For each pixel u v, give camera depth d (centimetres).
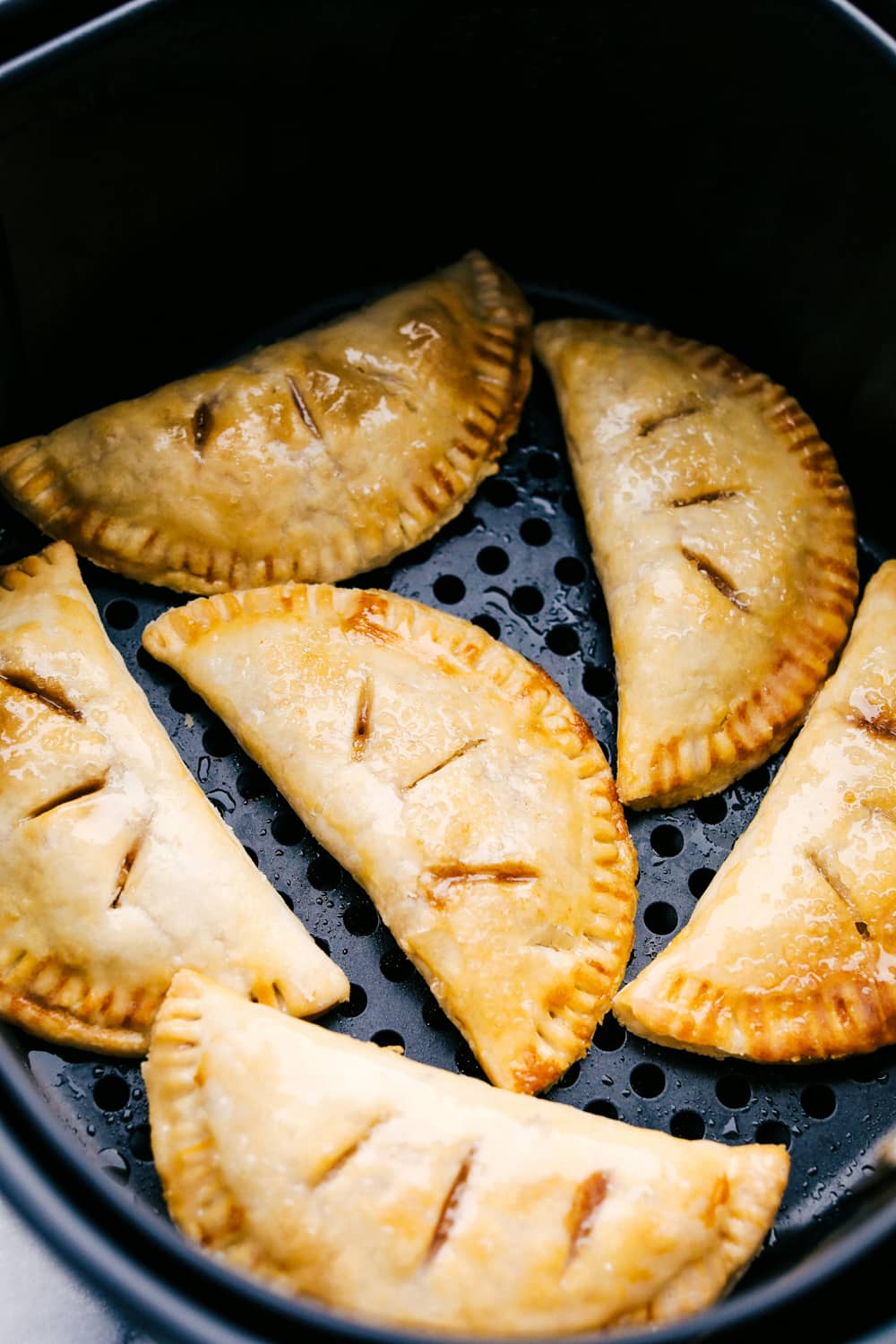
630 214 54
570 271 55
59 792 47
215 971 47
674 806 50
